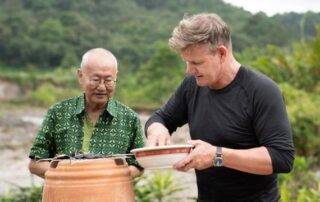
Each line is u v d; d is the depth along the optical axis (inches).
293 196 287.3
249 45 1870.1
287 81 531.2
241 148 139.2
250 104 136.9
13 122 1130.7
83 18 3267.7
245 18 2738.7
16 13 3171.8
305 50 556.1
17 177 473.4
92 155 135.0
